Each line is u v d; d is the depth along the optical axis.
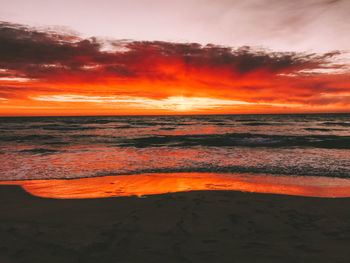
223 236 2.91
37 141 17.91
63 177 6.77
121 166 8.38
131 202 4.41
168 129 33.09
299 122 52.22
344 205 4.23
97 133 25.97
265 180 6.34
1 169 7.88
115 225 3.27
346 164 8.51
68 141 17.91
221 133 24.69
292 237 2.88
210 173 7.23
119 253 2.48
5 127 38.34
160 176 6.85
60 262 2.30
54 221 3.45
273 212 3.83
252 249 2.57
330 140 17.11
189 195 4.88
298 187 5.63
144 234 2.96
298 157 10.12
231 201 4.45
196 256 2.42
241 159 9.72
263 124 45.38
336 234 2.96
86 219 3.52
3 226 3.25
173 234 2.97
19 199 4.69
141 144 15.88
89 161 9.41
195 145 15.18
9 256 2.41
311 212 3.84
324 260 2.33
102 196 4.87
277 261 2.32
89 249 2.57
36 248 2.59
